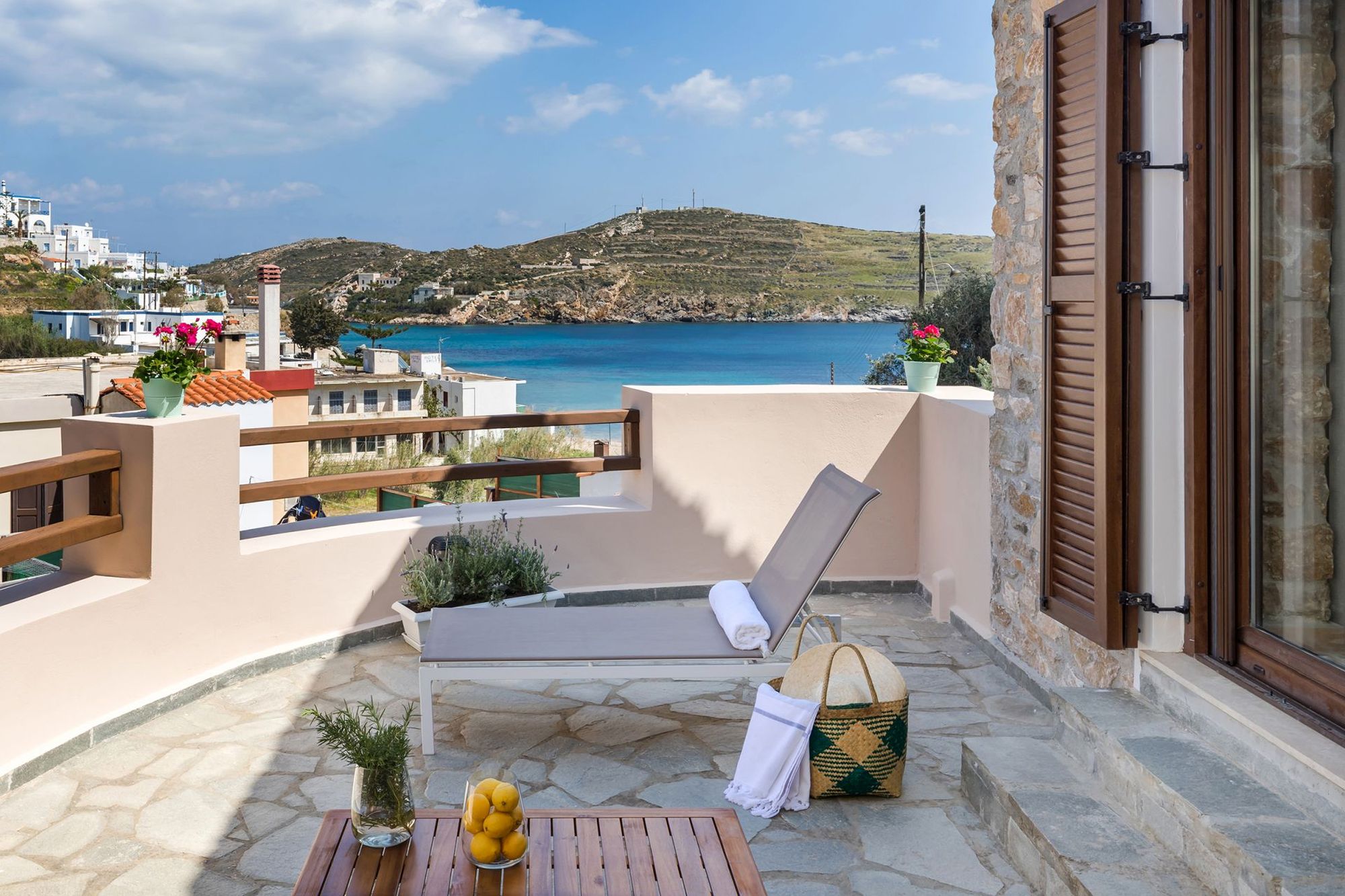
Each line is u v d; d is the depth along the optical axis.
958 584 5.15
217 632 4.20
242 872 2.78
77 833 2.99
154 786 3.30
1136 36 3.04
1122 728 2.90
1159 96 3.02
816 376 76.25
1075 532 3.43
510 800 2.06
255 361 29.41
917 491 5.83
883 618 5.33
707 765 3.52
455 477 5.12
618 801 3.24
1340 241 2.47
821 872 2.79
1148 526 3.15
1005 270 4.45
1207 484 3.00
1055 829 2.65
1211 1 2.88
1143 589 3.17
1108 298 3.10
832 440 5.73
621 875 2.04
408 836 2.14
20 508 13.54
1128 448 3.13
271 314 20.59
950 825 3.07
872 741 3.17
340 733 2.16
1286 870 2.12
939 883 2.74
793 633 4.44
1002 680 4.37
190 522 4.03
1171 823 2.52
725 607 3.82
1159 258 3.06
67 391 19.52
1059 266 3.48
